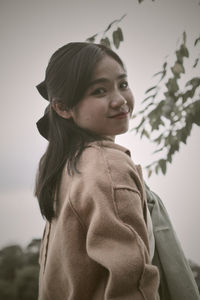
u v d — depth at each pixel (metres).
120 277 0.81
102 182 0.90
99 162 0.94
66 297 0.98
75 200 0.92
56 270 0.98
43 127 1.20
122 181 0.91
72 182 0.97
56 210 1.05
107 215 0.86
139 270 0.82
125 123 1.06
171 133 1.96
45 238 1.16
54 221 1.08
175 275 1.12
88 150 0.99
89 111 1.04
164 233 1.17
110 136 1.09
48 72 1.10
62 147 1.07
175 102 1.94
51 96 1.09
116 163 0.94
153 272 0.85
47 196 1.07
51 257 0.99
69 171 0.99
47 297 1.02
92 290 0.92
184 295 1.11
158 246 1.15
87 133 1.06
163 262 1.13
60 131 1.08
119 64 1.08
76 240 0.92
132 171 0.94
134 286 0.83
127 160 0.96
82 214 0.92
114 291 0.82
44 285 1.03
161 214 1.21
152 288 0.84
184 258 1.16
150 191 1.25
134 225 0.88
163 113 1.96
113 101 1.04
